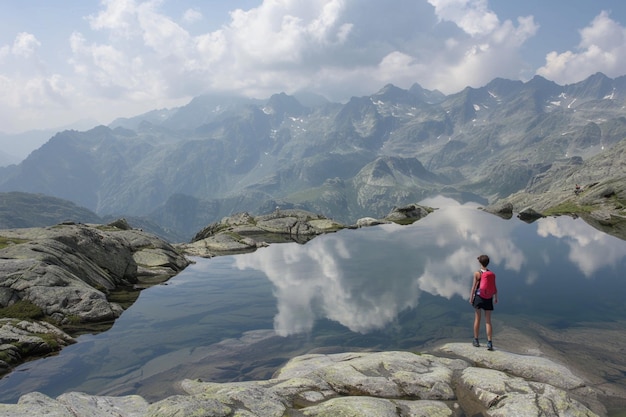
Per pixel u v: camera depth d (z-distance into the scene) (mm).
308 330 18125
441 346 15734
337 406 10023
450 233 49562
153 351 16234
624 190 66375
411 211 70875
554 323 18188
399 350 15555
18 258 22578
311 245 45219
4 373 14219
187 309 22297
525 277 27031
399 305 21625
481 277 15062
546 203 82438
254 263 35938
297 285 26891
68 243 26891
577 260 32344
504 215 71812
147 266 33281
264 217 64750
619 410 10484
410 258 34719
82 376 13906
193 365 14672
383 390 11336
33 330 17344
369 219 64500
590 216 60844
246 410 9547
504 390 11039
